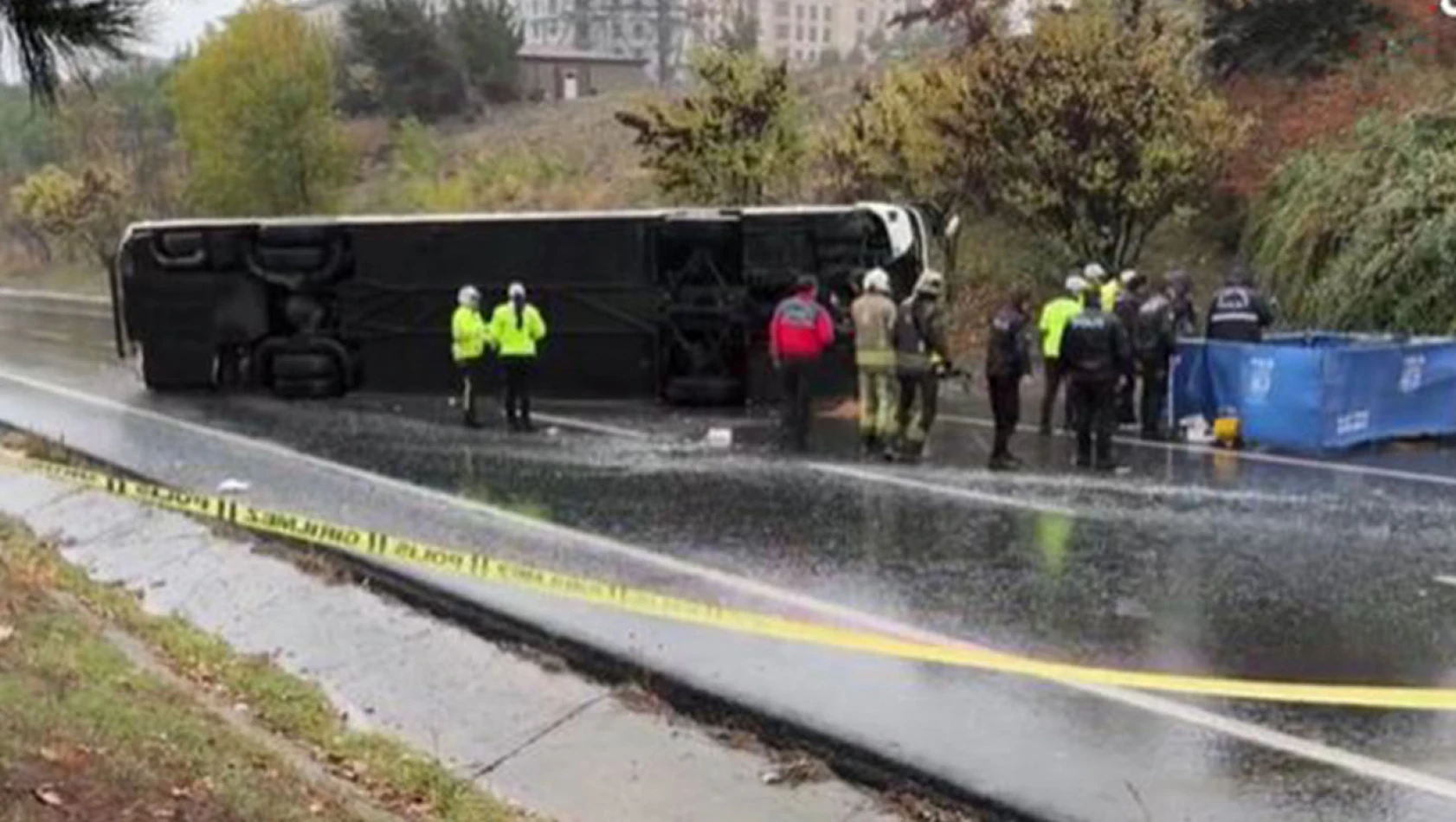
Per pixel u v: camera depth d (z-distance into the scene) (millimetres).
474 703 7227
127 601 8836
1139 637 7785
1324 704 6707
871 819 5727
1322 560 9398
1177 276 15727
